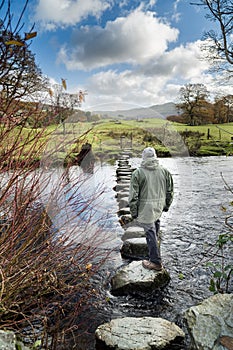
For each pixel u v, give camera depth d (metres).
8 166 1.72
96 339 2.17
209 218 5.44
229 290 2.94
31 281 2.24
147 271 3.12
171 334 2.16
